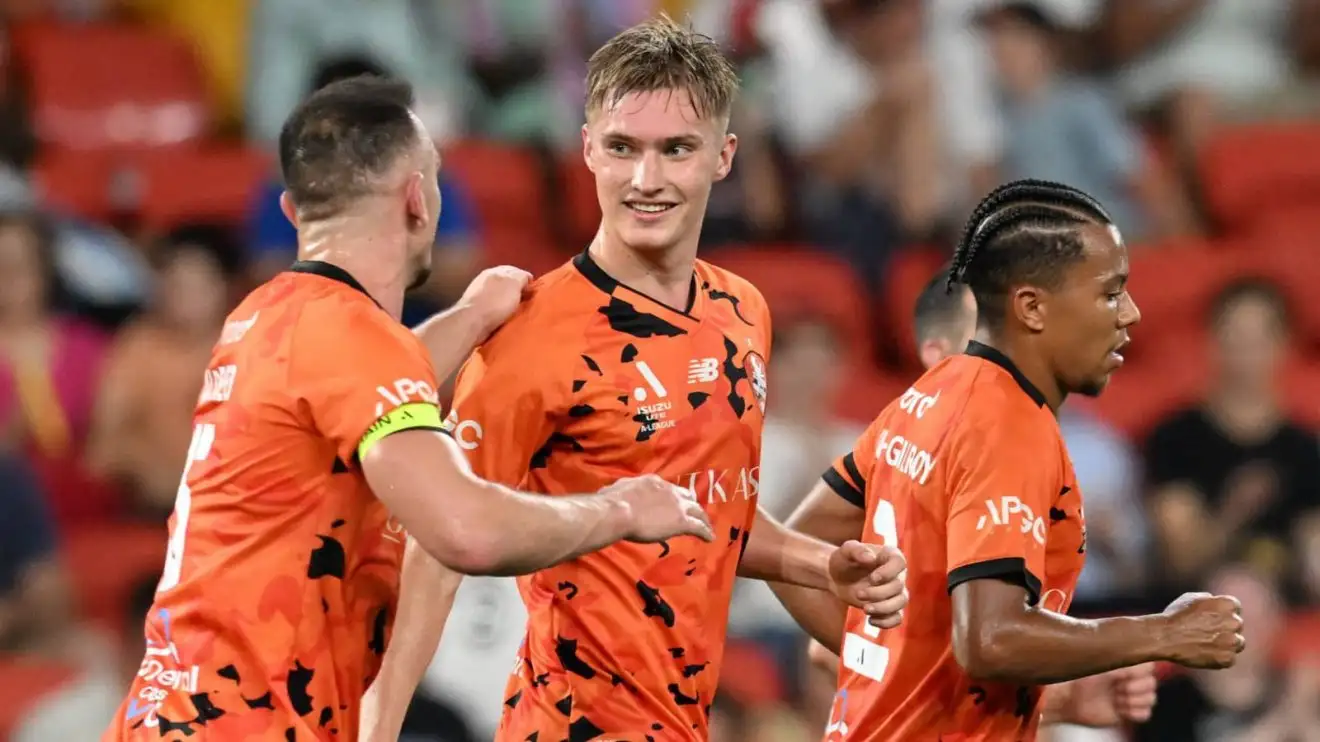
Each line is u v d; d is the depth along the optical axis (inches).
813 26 1518.2
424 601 622.2
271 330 570.6
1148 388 1393.9
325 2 1503.4
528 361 624.1
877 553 605.9
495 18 1540.4
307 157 584.7
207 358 1288.1
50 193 1424.7
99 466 1270.9
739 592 1162.6
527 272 646.5
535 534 537.6
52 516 1214.9
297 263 592.1
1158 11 1680.6
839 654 698.8
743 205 1473.9
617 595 624.7
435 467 541.6
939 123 1492.4
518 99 1535.4
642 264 634.2
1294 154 1620.3
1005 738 628.4
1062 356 622.8
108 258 1370.6
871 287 1440.7
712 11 1552.7
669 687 631.8
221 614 560.4
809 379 1212.5
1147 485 1291.8
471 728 1039.0
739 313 656.4
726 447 636.7
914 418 637.9
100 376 1301.7
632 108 613.9
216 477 567.2
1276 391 1333.7
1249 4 1691.7
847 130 1493.6
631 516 555.2
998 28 1536.7
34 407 1278.3
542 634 634.8
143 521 1262.3
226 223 1401.3
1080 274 617.0
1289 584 1242.0
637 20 1573.6
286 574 561.3
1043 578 605.3
